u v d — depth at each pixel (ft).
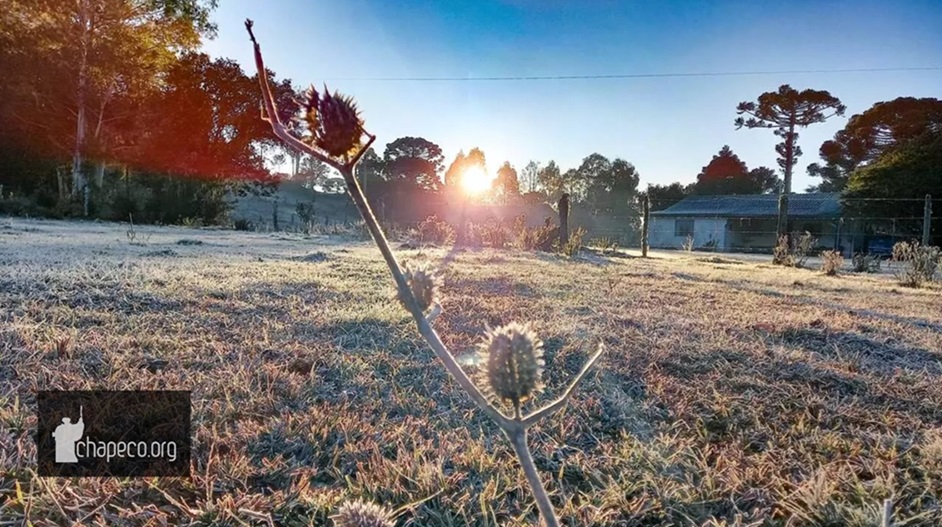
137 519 3.66
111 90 63.21
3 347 6.83
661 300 14.11
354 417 5.46
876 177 72.13
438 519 3.86
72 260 16.22
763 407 6.18
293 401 5.89
